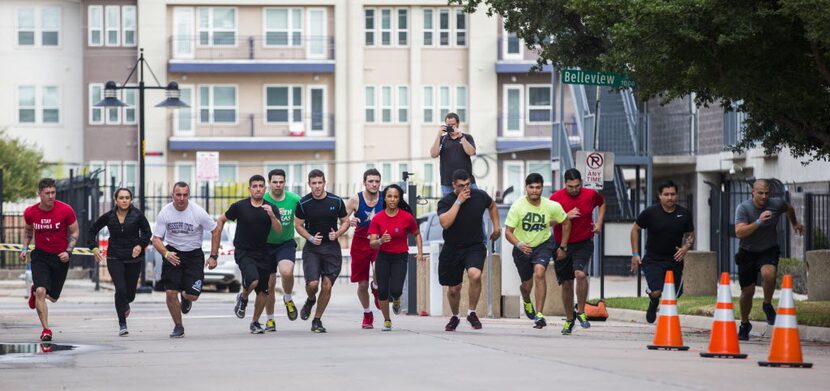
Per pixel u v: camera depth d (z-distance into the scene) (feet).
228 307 175.22
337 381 74.90
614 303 155.53
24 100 388.16
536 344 100.17
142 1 382.42
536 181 113.09
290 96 388.37
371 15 388.16
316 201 111.04
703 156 243.40
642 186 279.49
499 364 83.15
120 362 88.38
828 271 149.07
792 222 112.16
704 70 110.22
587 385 71.31
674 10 103.96
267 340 105.70
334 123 386.93
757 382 73.51
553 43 150.82
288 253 112.06
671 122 256.32
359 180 387.75
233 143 383.45
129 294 114.62
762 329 119.85
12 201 346.13
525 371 78.79
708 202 235.61
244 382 75.15
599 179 160.45
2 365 86.99
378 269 113.09
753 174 228.43
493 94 387.34
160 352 95.96
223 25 384.88
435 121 388.78
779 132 128.98
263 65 382.01
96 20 386.73
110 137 387.34
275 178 111.14
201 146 383.04
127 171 388.37
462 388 70.79
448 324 115.75
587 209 115.85
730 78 109.81
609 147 248.52
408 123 388.37
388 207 111.75
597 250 252.01
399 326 125.70
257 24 385.09
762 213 110.52
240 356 91.30
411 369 80.69
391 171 388.57
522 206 114.11
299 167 391.45
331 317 146.30
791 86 110.52
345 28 386.73
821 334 114.62
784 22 105.50
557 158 275.39
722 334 88.84
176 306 111.55
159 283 217.97
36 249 111.65
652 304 116.26
